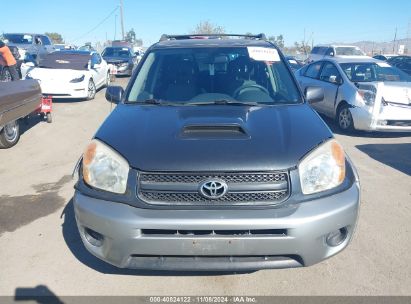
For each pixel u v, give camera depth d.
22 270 2.97
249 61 3.80
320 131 2.75
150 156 2.45
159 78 3.68
